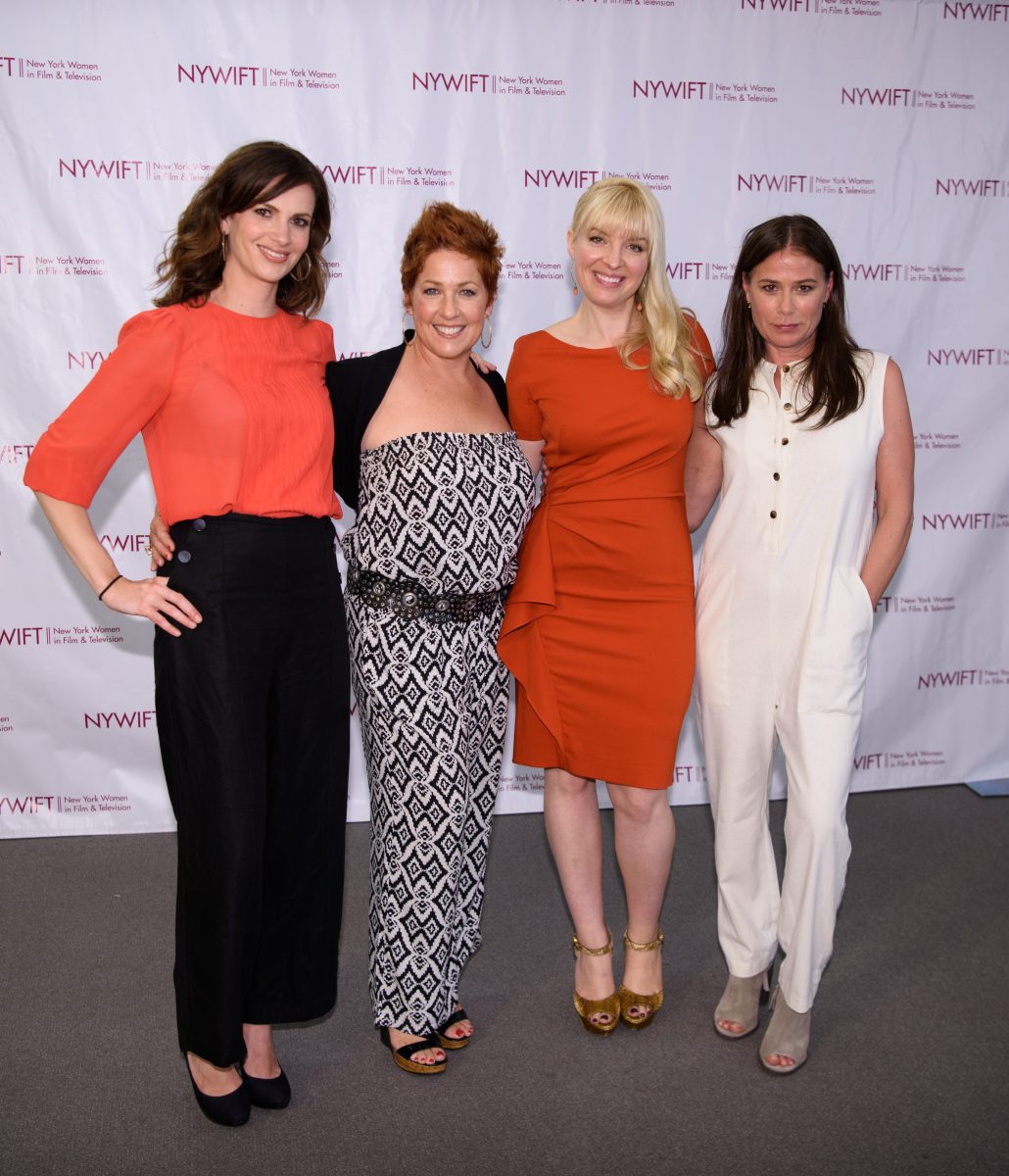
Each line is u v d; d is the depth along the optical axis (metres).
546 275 3.59
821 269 2.21
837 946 2.95
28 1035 2.55
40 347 3.43
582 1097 2.35
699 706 2.46
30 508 3.50
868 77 3.59
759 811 2.45
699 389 2.36
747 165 3.59
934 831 3.65
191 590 2.05
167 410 2.06
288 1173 2.12
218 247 2.06
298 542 2.14
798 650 2.31
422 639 2.27
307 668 2.17
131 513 3.57
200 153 3.39
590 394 2.35
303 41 3.38
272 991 2.30
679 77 3.52
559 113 3.50
